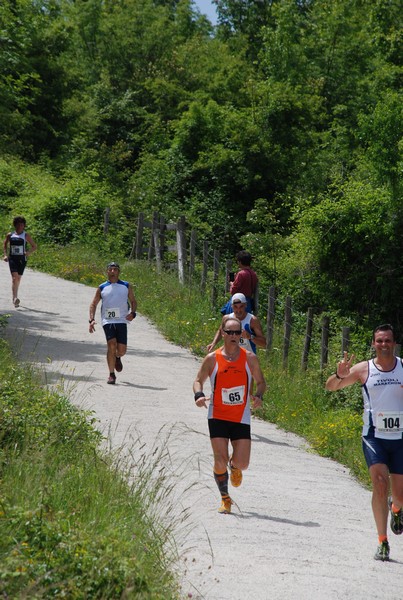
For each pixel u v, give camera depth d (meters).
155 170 79.31
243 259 28.00
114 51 112.12
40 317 42.69
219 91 95.06
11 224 66.50
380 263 53.06
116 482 16.09
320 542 16.30
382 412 15.73
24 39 47.34
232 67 98.31
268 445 26.34
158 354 37.81
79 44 114.62
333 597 12.88
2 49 46.28
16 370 24.53
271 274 55.81
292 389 32.78
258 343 25.08
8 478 14.44
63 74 93.88
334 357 36.28
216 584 12.92
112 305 30.69
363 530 17.92
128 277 55.16
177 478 19.61
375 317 53.16
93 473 16.19
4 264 59.47
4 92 47.12
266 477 21.95
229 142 77.06
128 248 65.12
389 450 15.84
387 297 52.91
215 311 46.03
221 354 17.94
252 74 94.75
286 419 29.86
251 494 19.73
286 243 57.12
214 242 71.88
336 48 97.81
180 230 56.31
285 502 19.42
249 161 75.31
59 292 50.50
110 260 60.59
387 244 52.53
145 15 116.69
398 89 89.56
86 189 70.44
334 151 78.50
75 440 18.42
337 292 54.16
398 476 15.75
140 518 14.54
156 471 19.70
